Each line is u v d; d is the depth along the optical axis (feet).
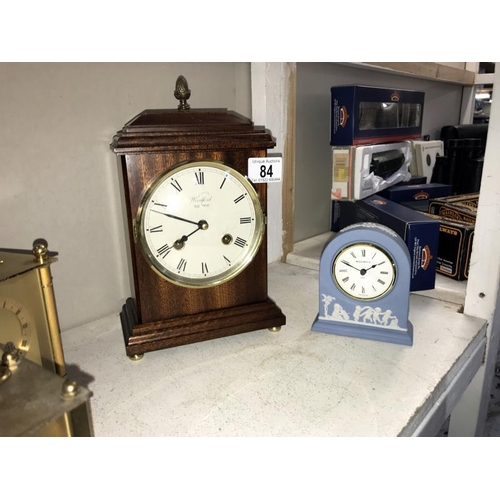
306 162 4.42
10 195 2.36
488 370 3.18
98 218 2.77
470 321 2.89
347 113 3.78
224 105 3.44
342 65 4.46
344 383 2.21
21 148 2.36
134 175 2.19
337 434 1.87
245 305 2.63
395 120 4.47
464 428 3.38
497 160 2.66
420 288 3.22
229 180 2.35
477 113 7.95
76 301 2.79
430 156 5.14
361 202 3.82
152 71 2.87
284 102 3.68
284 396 2.12
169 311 2.46
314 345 2.57
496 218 2.73
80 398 1.37
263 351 2.51
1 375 1.44
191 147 2.23
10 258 1.97
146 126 2.21
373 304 2.59
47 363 2.05
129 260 2.84
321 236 4.75
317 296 3.27
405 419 1.96
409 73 4.97
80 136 2.58
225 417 1.98
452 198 4.04
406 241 3.10
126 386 2.21
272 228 3.92
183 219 2.32
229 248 2.47
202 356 2.47
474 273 2.89
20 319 1.91
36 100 2.37
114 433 1.89
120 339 2.67
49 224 2.55
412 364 2.38
